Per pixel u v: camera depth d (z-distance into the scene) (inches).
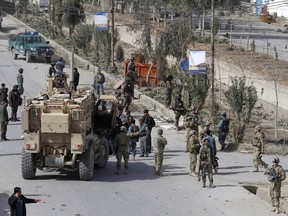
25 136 995.3
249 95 1435.8
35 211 850.1
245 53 2652.6
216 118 1493.6
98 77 1809.8
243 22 3779.5
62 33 3284.9
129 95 1658.5
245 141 1395.2
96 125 1116.5
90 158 1013.8
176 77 1793.8
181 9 2854.3
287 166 1170.0
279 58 2539.4
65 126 983.6
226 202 913.5
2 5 4566.9
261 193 958.4
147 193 957.2
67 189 968.3
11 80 2082.9
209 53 2605.8
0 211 844.0
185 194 953.5
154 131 1464.1
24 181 1008.9
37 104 997.8
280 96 1964.8
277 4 4274.1
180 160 1187.3
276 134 1460.4
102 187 987.3
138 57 2241.6
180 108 1480.1
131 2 3526.1
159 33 2502.5
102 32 2444.6
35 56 2466.8
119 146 1066.7
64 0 3115.2
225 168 1137.4
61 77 1189.7
